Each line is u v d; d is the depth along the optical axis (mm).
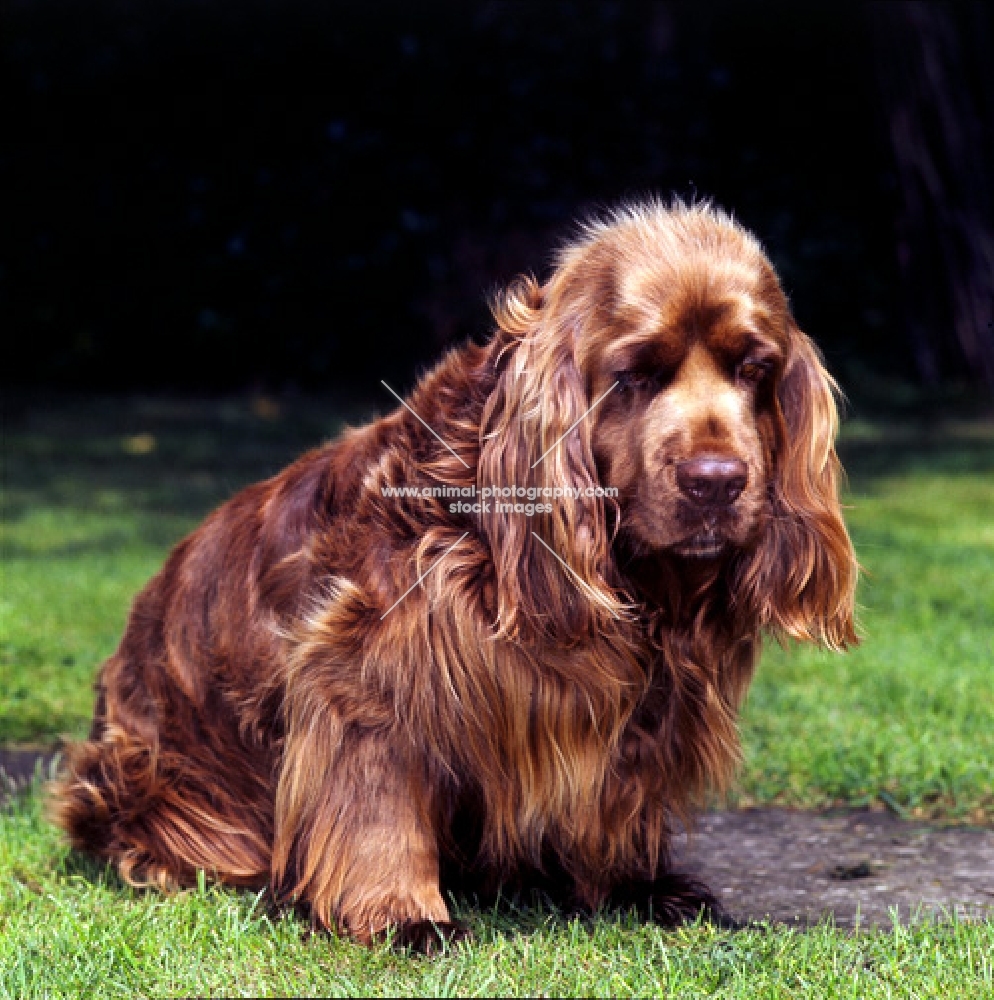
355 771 4922
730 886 5805
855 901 5590
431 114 22219
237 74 22359
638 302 4625
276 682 5297
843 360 24125
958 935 4883
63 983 4555
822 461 5070
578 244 5016
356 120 22297
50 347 24172
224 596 5566
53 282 23578
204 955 4840
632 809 5137
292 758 5047
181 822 5578
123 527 14359
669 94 22875
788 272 23438
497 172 22266
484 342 5520
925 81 23422
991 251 23734
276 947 4883
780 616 5059
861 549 13297
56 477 17438
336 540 5129
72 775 5969
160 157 22797
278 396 23281
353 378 23531
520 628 4758
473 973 4547
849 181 24406
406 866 4938
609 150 22656
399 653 4828
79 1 22547
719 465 4445
